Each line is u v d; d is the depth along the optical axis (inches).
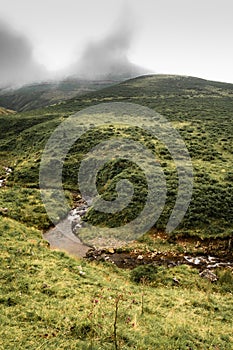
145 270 725.3
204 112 2743.6
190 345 359.9
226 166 1461.6
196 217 1028.5
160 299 527.8
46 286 465.4
